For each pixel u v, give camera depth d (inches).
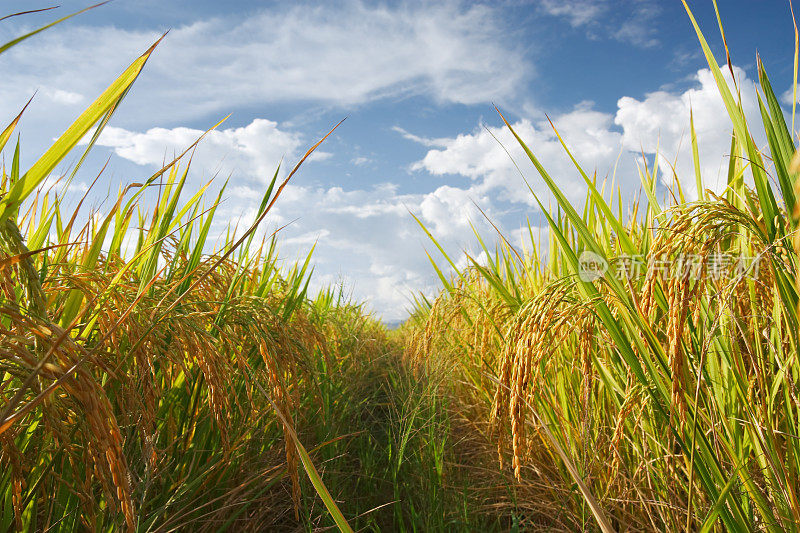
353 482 132.4
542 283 142.7
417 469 124.6
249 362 99.0
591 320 68.5
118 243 83.3
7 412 31.2
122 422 66.0
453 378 188.7
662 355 64.6
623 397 91.3
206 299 97.6
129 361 61.9
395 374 232.2
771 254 59.4
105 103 39.8
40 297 36.0
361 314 308.2
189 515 85.7
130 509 37.9
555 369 116.4
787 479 63.8
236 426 100.6
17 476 40.8
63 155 38.5
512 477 118.1
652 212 97.7
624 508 90.7
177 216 95.3
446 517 108.2
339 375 187.8
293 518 106.3
